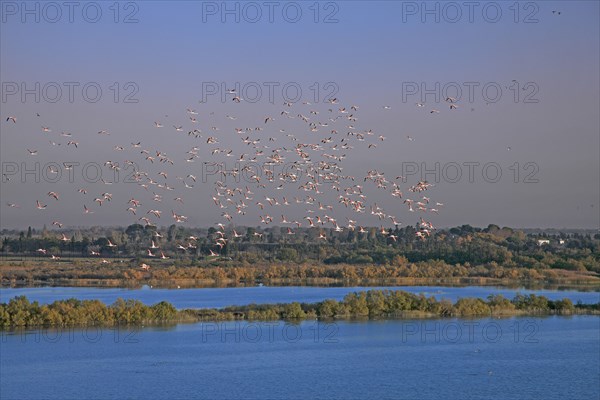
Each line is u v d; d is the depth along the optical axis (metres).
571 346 135.50
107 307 150.75
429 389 110.56
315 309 161.12
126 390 108.62
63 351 127.62
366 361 124.81
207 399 104.69
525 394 108.44
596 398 106.94
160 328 146.00
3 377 113.69
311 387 110.69
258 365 121.94
